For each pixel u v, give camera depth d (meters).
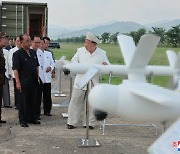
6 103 8.38
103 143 5.55
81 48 6.17
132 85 1.35
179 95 1.22
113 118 7.44
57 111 8.22
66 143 5.48
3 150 5.03
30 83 6.48
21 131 6.17
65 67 4.03
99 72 3.70
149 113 1.25
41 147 5.24
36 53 7.02
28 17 11.92
